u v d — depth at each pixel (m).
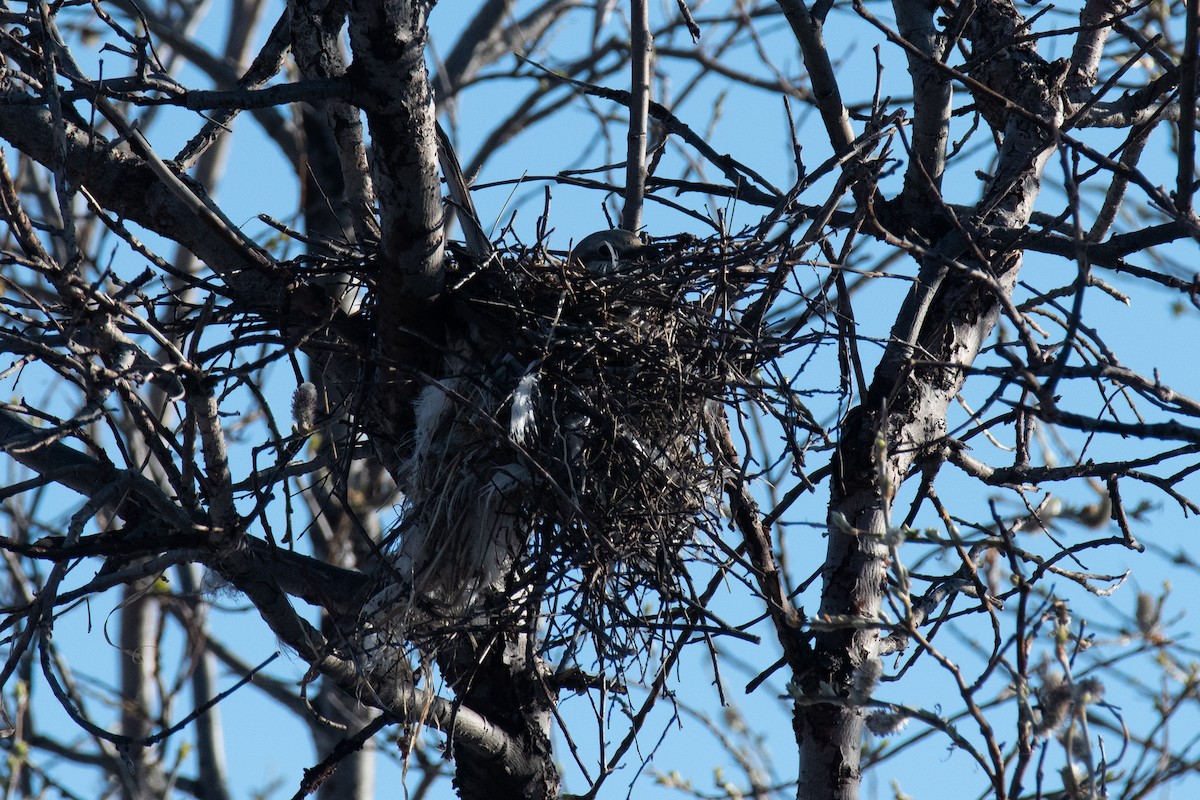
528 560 9.18
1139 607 8.27
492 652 11.27
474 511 9.35
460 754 11.45
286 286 9.40
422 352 9.58
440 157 10.42
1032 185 10.88
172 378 8.79
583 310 9.40
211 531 8.95
